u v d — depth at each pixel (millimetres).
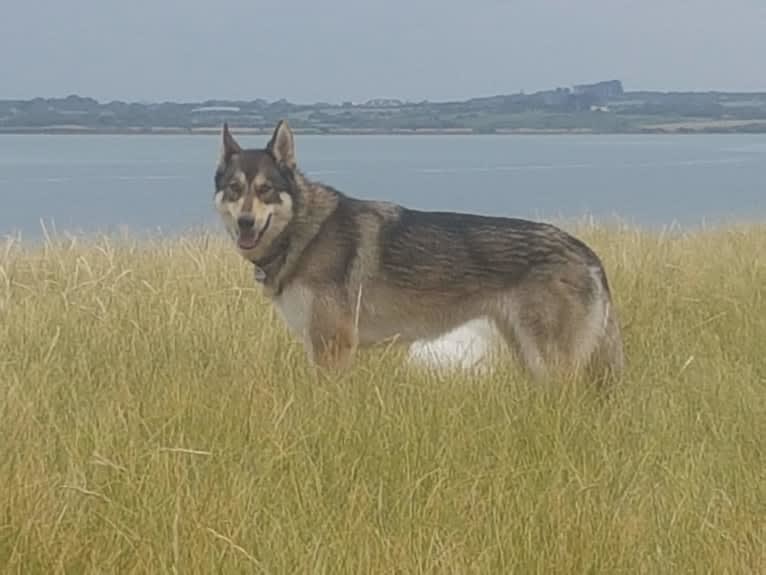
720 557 3121
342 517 3240
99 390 3857
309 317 4148
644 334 4480
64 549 3078
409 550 3121
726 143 59688
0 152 45344
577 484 3365
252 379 3920
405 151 48906
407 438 3557
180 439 3473
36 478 3291
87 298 4676
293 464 3432
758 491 3393
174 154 42969
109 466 3367
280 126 4172
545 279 4078
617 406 3867
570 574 3098
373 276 4145
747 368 4141
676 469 3477
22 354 4094
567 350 4078
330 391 3889
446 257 4121
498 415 3738
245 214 4105
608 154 42875
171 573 3051
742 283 5062
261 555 3105
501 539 3156
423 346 4203
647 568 3107
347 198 4211
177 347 4246
